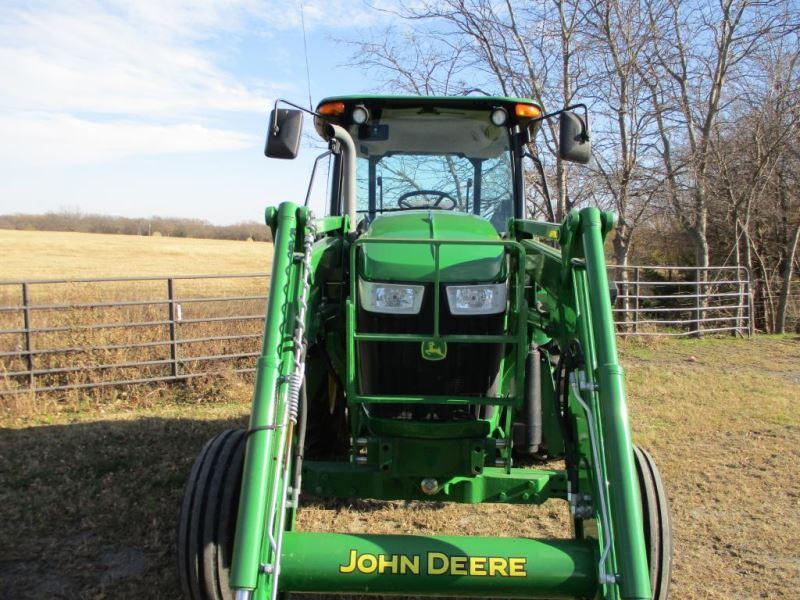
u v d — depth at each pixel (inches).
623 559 90.9
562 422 125.9
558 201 494.0
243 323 370.0
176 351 319.6
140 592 142.6
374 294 128.6
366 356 131.6
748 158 589.6
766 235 638.5
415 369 130.8
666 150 542.9
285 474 104.9
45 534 166.7
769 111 562.3
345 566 100.4
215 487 111.4
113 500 184.7
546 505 193.0
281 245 116.0
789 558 164.1
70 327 305.7
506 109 182.2
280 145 140.3
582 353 114.8
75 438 239.0
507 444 130.3
